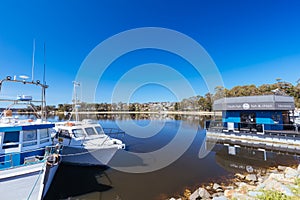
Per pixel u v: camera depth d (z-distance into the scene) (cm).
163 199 676
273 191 537
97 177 877
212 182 827
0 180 495
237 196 555
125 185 793
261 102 1645
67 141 992
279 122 1638
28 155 639
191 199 662
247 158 1216
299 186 563
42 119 826
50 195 702
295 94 4362
